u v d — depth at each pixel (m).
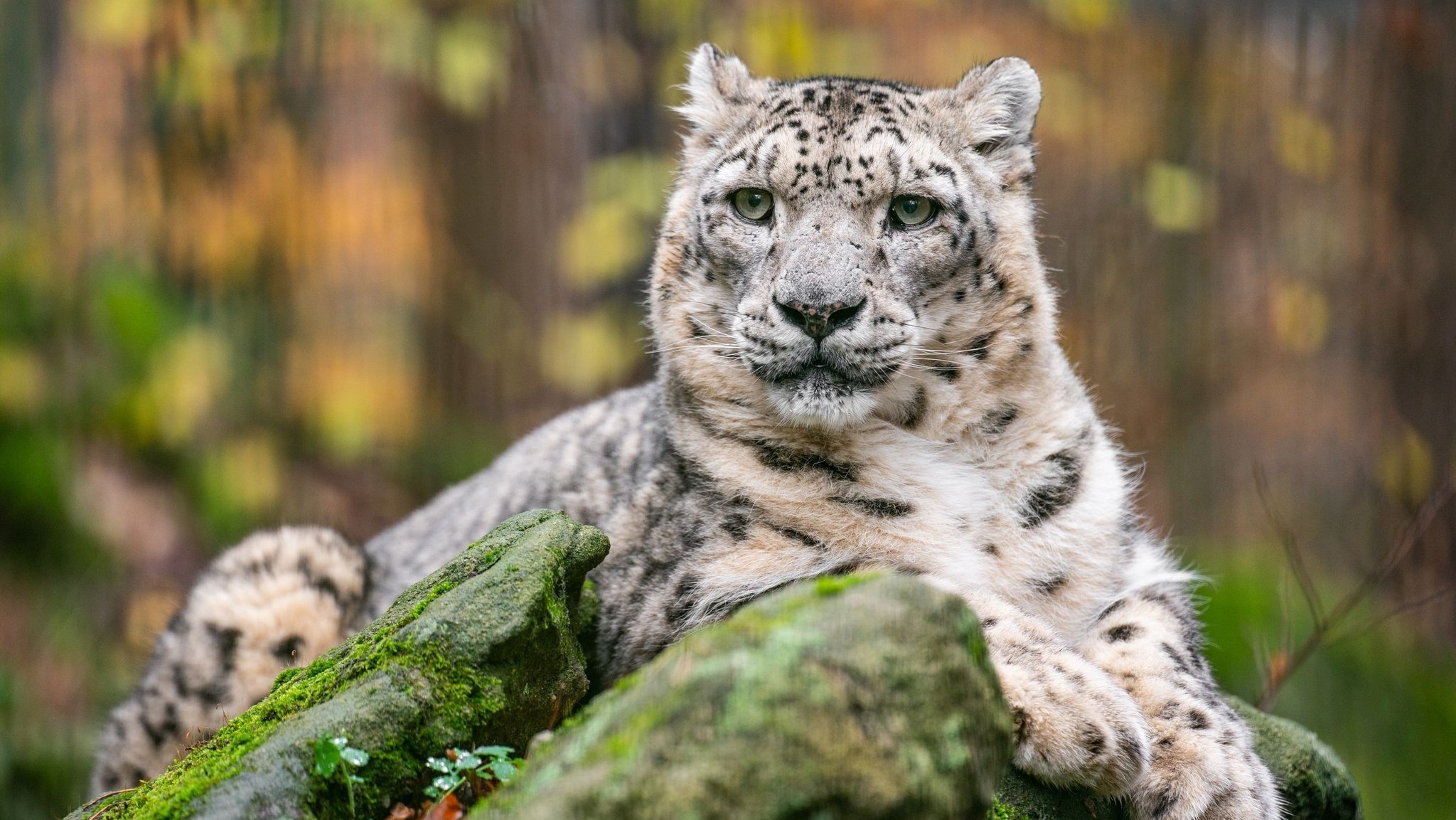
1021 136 7.12
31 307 14.34
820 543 6.33
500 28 14.84
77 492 13.78
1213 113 16.58
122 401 14.37
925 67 15.75
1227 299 16.44
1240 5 16.72
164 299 15.05
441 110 16.80
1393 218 16.45
